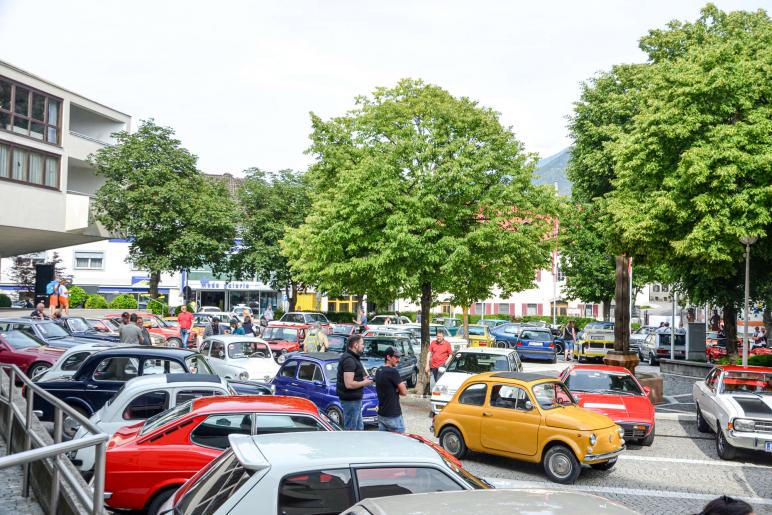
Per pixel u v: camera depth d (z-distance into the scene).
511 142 19.83
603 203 29.27
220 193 45.62
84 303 40.88
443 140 18.83
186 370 11.64
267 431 7.28
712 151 16.92
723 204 17.11
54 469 5.61
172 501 5.11
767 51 18.55
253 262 45.09
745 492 10.45
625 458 12.74
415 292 20.14
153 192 36.97
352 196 18.53
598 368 15.23
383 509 3.44
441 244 17.77
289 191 46.03
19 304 47.78
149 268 36.69
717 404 13.16
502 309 63.50
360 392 10.35
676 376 28.52
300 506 4.41
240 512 4.33
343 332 33.53
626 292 21.28
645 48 29.83
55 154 31.86
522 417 11.10
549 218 20.84
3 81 28.97
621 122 31.22
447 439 12.09
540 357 33.84
